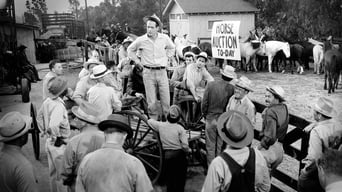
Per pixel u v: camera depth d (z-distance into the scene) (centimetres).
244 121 284
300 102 1075
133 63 688
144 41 580
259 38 2081
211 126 511
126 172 264
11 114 291
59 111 425
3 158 275
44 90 580
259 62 2150
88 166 267
